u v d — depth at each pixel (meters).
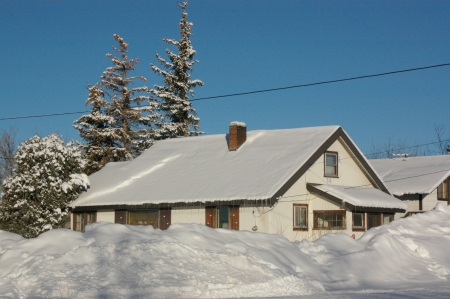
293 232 27.38
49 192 31.30
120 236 15.09
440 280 17.30
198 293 12.53
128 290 12.16
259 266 14.60
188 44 53.44
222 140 35.75
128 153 49.47
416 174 41.06
